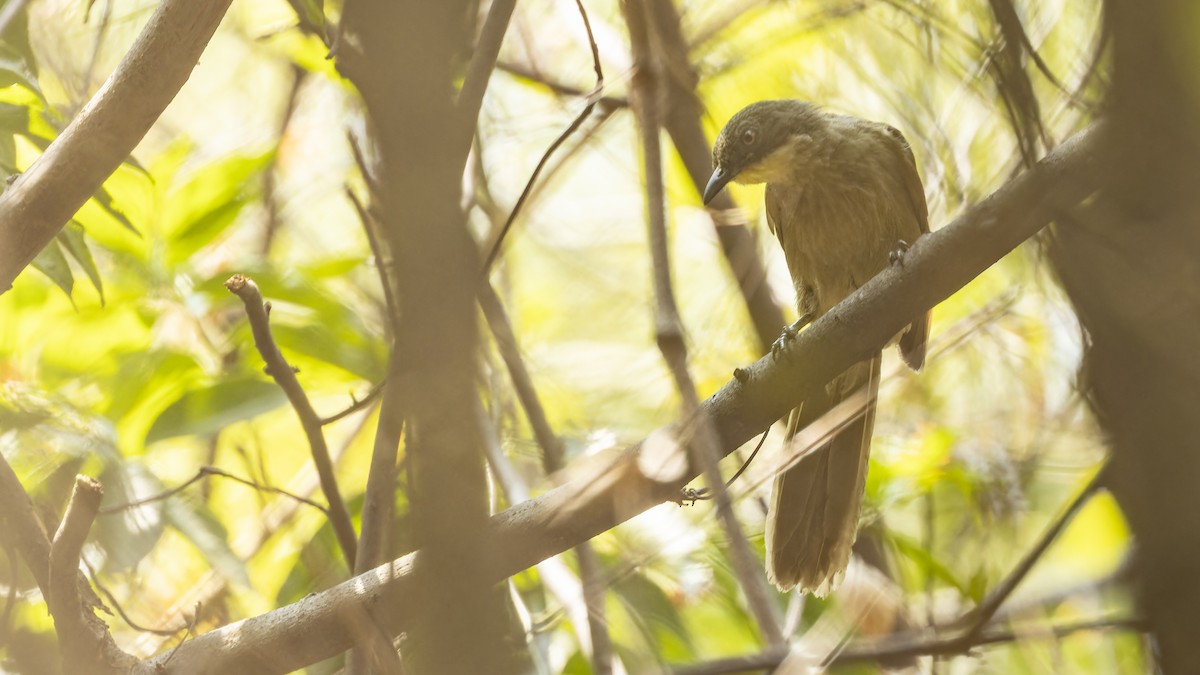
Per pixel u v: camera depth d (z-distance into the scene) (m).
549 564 7.71
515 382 7.77
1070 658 9.18
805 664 6.26
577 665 8.65
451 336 4.00
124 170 10.12
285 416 10.92
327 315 9.98
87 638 6.17
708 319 11.47
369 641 5.96
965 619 7.96
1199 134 4.27
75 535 5.83
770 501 8.83
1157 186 4.38
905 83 10.29
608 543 8.99
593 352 11.74
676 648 8.93
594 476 5.94
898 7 9.16
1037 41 6.98
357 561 6.48
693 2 10.46
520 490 7.31
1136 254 4.41
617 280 12.16
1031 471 9.77
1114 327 4.49
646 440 5.95
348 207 12.45
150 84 6.04
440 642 3.99
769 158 10.74
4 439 8.91
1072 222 4.77
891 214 10.67
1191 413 4.30
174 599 9.93
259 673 6.19
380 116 3.96
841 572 8.69
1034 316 9.73
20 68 7.56
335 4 8.39
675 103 10.50
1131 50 4.36
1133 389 4.44
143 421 9.42
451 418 4.01
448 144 3.97
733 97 11.88
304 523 10.31
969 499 9.88
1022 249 9.70
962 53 9.14
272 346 6.91
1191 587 4.35
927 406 10.68
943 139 9.91
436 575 4.02
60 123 8.19
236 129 13.14
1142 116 4.35
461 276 3.99
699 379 11.14
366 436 11.03
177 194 10.34
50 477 8.77
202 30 5.97
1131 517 4.51
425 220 3.96
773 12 10.47
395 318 5.46
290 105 12.68
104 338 10.16
